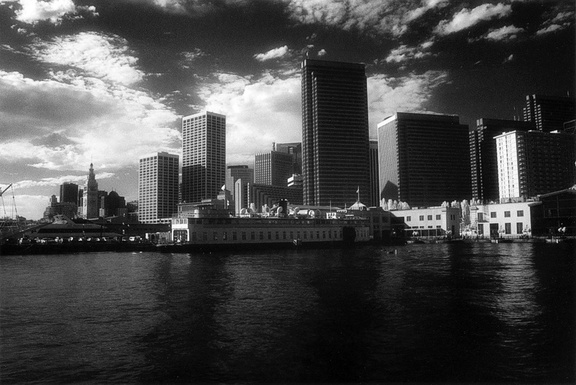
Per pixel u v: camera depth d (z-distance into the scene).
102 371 27.95
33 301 51.28
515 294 51.00
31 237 189.00
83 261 114.56
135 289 59.91
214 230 160.62
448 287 57.09
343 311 43.12
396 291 54.50
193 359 29.86
